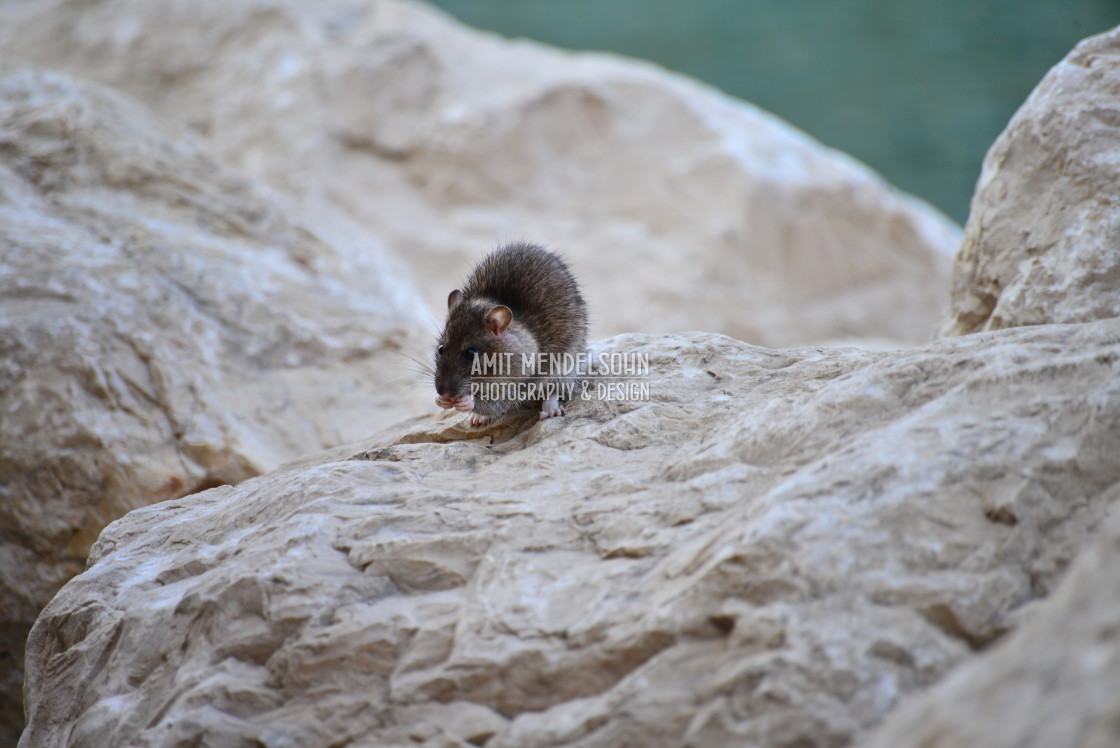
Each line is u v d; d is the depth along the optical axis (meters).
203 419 14.94
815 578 6.58
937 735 4.88
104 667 8.54
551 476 9.28
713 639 6.62
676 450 9.26
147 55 34.62
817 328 32.56
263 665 7.78
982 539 6.70
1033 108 12.27
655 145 35.25
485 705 7.02
